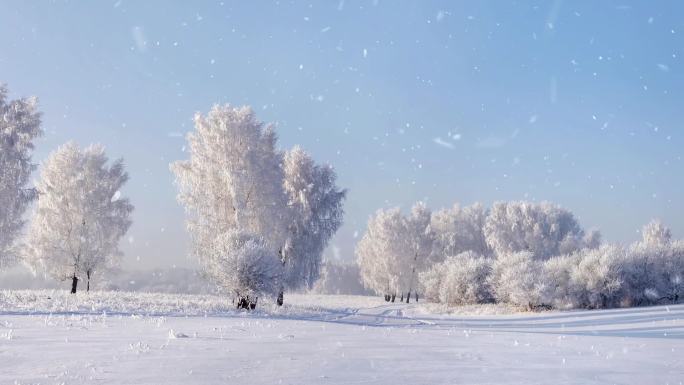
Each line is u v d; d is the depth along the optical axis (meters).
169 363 6.21
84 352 7.32
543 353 8.73
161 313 21.09
